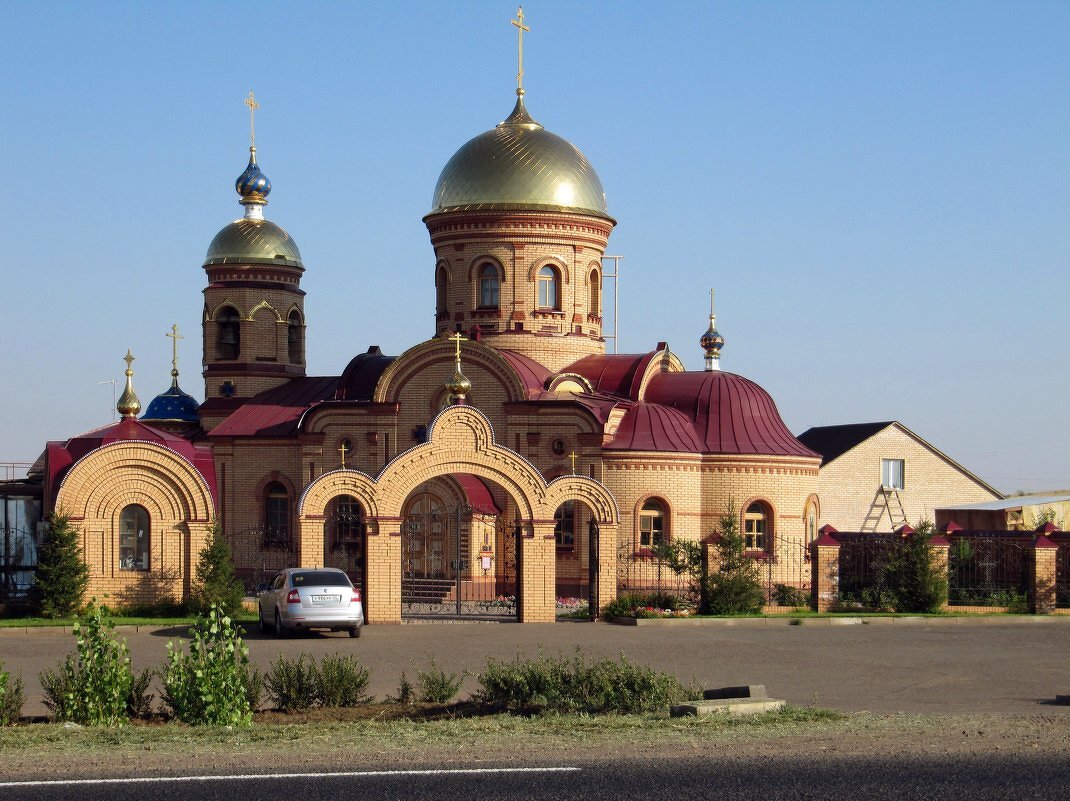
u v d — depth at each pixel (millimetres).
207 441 57906
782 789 15977
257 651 32906
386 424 53875
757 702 22500
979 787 16047
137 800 15602
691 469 51844
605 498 41719
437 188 57625
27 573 44781
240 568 55750
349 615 35656
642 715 22109
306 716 23859
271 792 15898
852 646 34188
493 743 19109
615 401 52938
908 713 22828
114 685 23188
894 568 44281
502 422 52625
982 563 47406
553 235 56094
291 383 60250
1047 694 26344
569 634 36969
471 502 50594
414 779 16484
